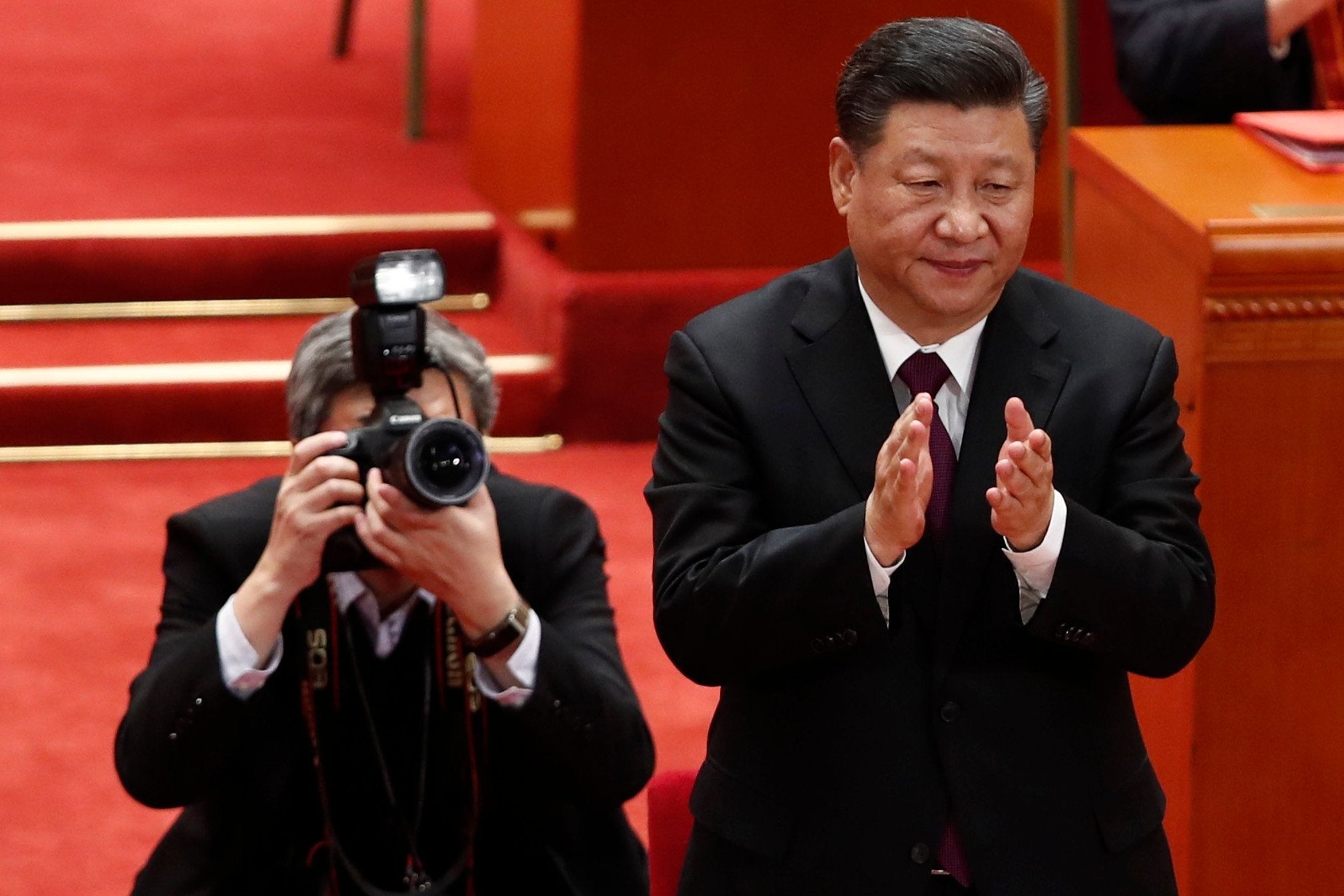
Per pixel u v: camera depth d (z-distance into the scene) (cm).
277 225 2139
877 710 666
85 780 1320
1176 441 682
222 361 1980
